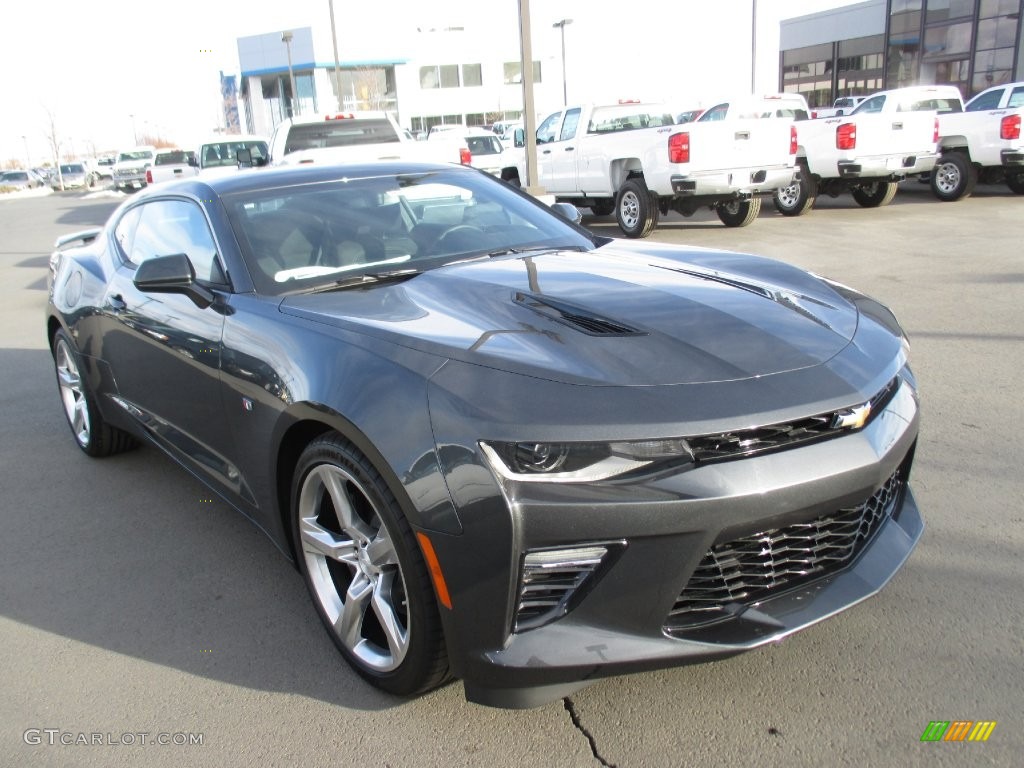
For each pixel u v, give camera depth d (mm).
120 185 37344
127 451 4883
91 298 4238
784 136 11773
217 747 2393
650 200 12117
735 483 2064
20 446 5078
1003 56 23641
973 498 3562
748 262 3283
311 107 56156
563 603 2115
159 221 3889
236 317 3018
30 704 2645
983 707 2332
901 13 27297
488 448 2053
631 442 2033
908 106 14352
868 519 2508
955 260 8906
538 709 2443
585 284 2854
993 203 13828
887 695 2404
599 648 2086
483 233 3607
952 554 3137
